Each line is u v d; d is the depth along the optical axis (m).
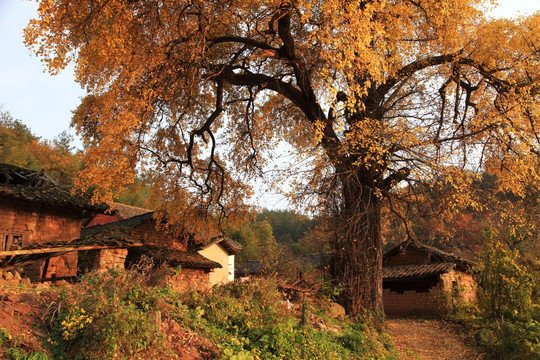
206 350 6.66
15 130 44.75
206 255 27.08
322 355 8.34
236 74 14.43
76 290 6.42
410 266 23.67
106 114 11.34
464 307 18.27
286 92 14.70
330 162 12.65
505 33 13.62
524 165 13.67
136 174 13.09
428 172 11.85
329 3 9.97
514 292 13.36
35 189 13.62
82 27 9.87
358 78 12.52
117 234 11.97
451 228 15.16
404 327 16.16
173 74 12.50
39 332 5.42
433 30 13.68
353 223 13.36
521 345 9.91
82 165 39.69
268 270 13.77
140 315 6.16
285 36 11.97
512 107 13.11
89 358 5.12
